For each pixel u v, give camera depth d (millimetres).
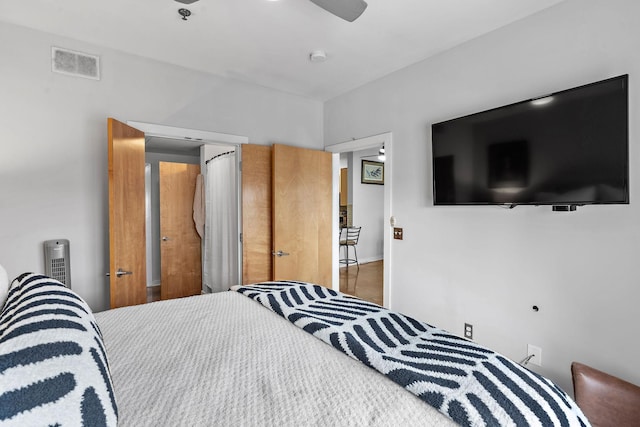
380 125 2969
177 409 805
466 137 2156
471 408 759
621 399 1368
